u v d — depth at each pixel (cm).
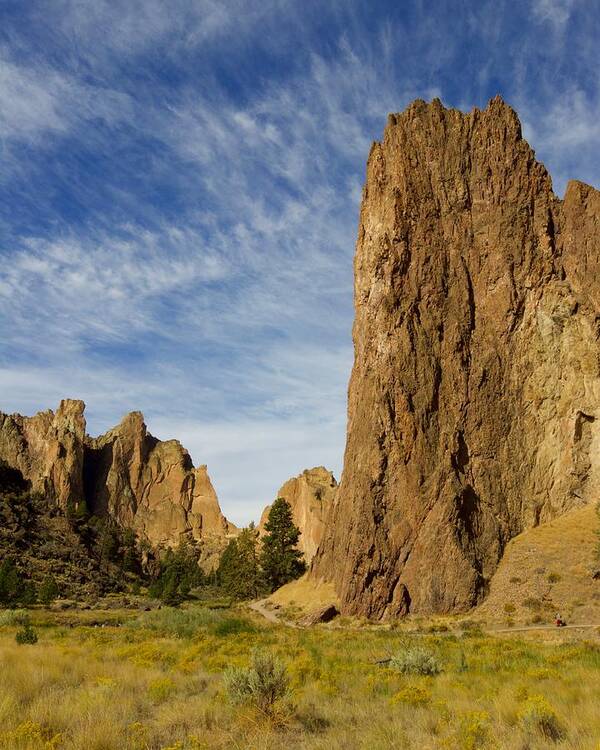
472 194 7438
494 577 5647
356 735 1169
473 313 6969
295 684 1642
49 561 10644
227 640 3247
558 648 2912
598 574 5169
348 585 5816
